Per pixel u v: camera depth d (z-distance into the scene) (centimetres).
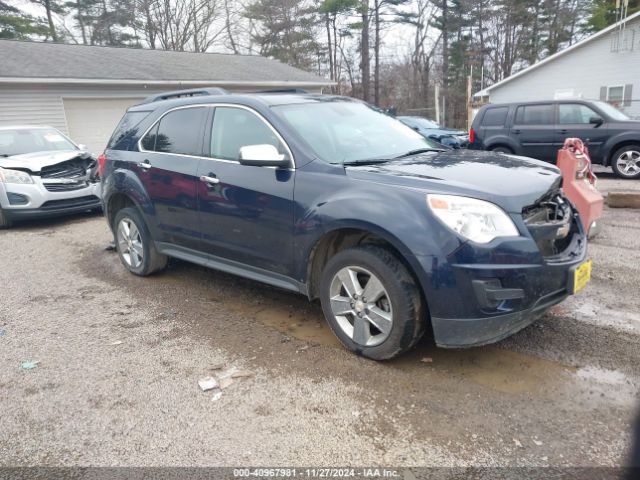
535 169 360
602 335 365
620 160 1070
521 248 295
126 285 526
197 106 457
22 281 557
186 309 452
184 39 3481
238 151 412
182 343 385
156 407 302
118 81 1523
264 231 388
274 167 378
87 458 261
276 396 307
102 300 485
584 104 1089
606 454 245
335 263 345
